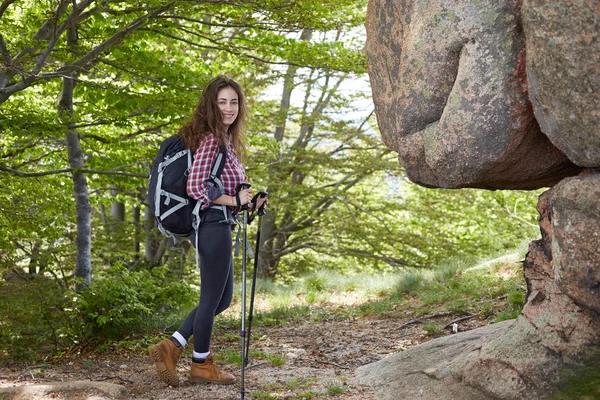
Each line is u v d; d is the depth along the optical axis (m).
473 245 16.73
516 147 3.14
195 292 8.59
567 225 3.03
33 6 9.12
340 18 8.95
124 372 5.37
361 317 8.06
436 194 17.39
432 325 6.31
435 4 3.27
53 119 7.93
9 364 6.55
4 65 7.05
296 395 4.03
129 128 9.66
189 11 8.16
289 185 16.41
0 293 7.48
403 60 3.46
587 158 2.84
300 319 8.36
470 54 3.12
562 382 3.14
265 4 7.95
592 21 2.55
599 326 3.21
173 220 4.19
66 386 4.29
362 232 17.03
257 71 15.09
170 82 8.80
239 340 6.95
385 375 4.16
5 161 9.67
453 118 3.21
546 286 3.52
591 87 2.65
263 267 17.98
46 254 8.76
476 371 3.58
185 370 5.05
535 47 2.81
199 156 4.15
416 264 16.81
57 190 10.70
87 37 8.94
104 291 7.57
